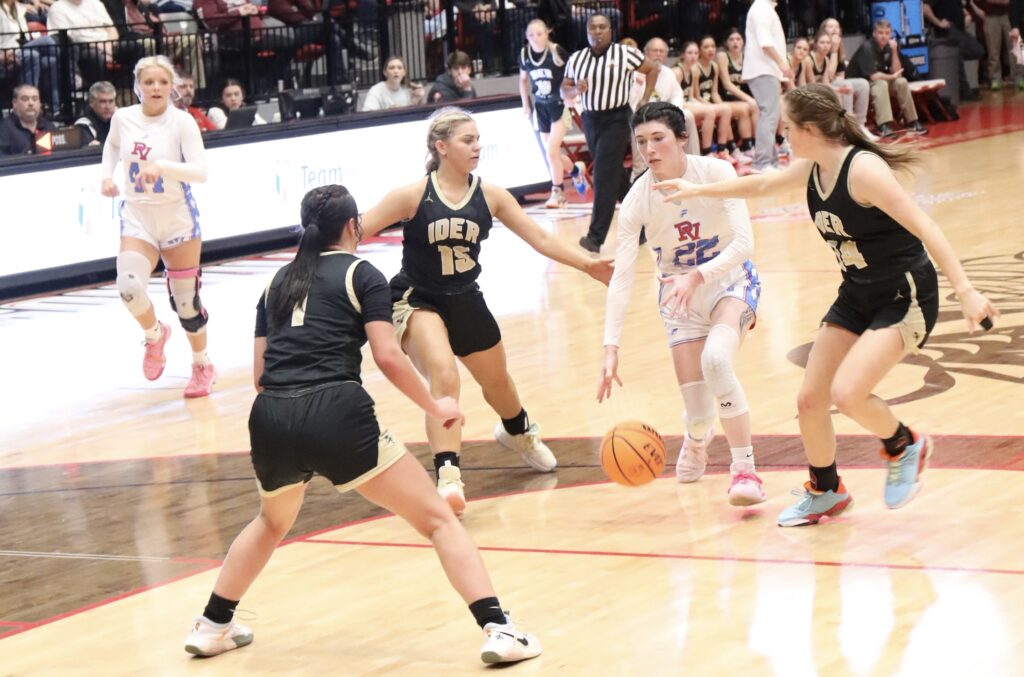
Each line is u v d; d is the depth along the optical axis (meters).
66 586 6.80
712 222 7.19
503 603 6.07
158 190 10.70
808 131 6.15
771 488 7.52
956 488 7.16
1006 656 5.02
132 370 12.31
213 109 19.03
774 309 12.33
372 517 7.62
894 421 6.52
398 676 5.40
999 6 35.28
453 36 25.14
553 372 10.73
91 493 8.53
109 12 20.91
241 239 17.84
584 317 12.88
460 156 7.43
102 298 16.11
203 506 8.08
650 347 11.43
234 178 17.80
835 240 6.36
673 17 29.02
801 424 6.69
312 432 5.35
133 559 7.16
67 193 16.17
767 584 6.02
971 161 22.02
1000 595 5.63
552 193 21.00
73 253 16.19
